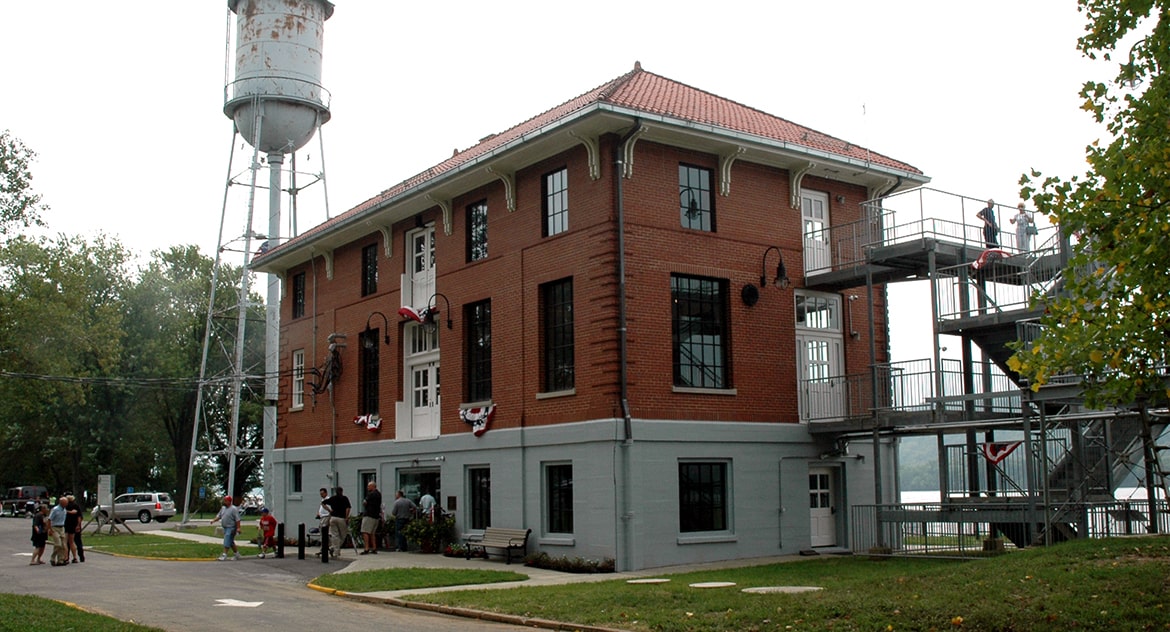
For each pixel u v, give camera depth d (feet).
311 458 114.93
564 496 79.00
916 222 78.23
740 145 80.59
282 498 120.37
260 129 133.18
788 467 82.69
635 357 75.15
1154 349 38.32
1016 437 96.73
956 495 91.35
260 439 253.85
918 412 76.13
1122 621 37.88
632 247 76.18
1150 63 39.78
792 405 83.82
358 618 52.16
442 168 105.60
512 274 84.84
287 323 124.57
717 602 49.65
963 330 75.41
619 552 72.43
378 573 70.69
